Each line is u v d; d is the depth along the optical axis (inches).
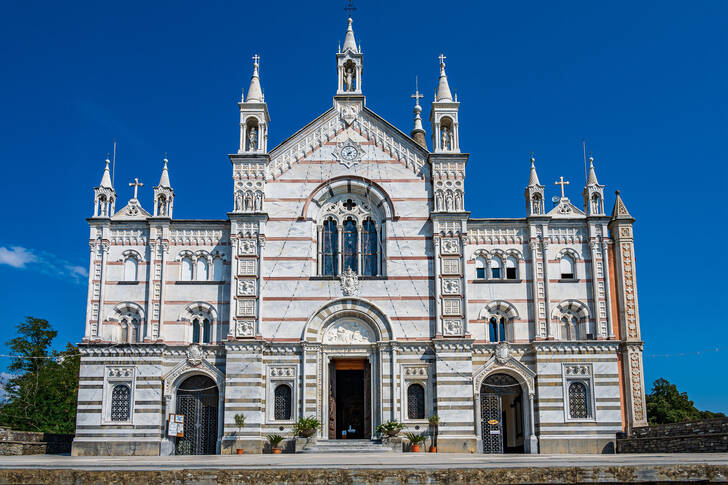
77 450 2129.7
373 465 1079.0
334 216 2365.9
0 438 2117.4
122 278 2273.6
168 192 2317.9
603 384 2202.3
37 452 2215.8
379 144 2394.2
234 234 2273.6
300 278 2271.2
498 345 2231.8
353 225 2368.4
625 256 2305.6
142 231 2306.8
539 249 2317.9
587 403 2193.7
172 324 2244.1
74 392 3474.4
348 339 2250.2
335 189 2365.9
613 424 2170.3
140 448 2137.1
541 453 2148.1
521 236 2340.1
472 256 2324.1
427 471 1012.5
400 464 1104.8
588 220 2326.5
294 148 2386.8
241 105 2383.1
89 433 2143.2
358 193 2380.7
